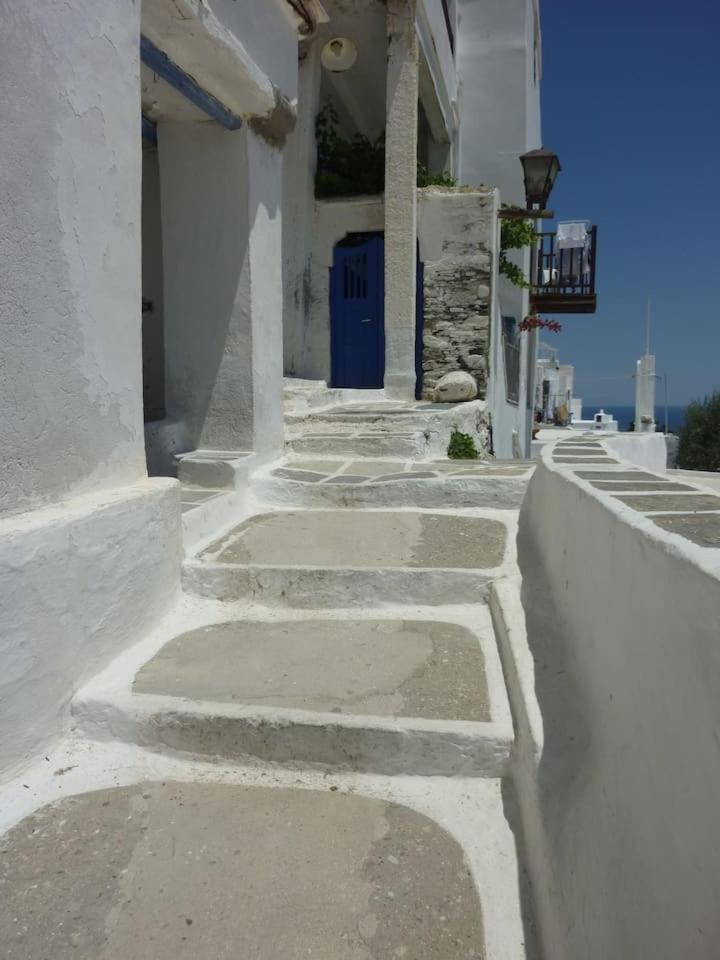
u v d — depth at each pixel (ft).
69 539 8.25
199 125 15.20
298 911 6.02
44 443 8.48
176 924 5.90
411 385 31.63
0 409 7.73
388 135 30.91
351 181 33.76
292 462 17.47
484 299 32.35
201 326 15.81
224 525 13.57
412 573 11.03
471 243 32.27
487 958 5.65
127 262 10.00
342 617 10.77
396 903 6.11
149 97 14.07
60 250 8.52
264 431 16.39
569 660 7.61
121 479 10.22
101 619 8.96
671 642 4.39
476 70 44.09
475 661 9.26
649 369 124.67
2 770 7.42
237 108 14.74
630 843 4.49
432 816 7.14
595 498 7.26
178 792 7.52
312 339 33.91
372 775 7.75
